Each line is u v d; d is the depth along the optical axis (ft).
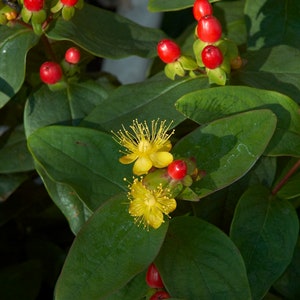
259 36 1.50
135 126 1.35
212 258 1.23
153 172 1.21
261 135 1.23
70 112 1.46
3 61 1.41
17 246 1.75
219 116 1.28
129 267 1.20
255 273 1.27
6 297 1.58
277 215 1.30
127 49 1.45
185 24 2.01
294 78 1.37
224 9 1.62
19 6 1.43
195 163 1.21
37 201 1.70
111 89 1.56
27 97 1.55
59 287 1.19
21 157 1.50
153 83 1.39
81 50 1.52
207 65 1.29
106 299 1.28
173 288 1.21
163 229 1.22
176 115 1.34
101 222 1.22
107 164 1.29
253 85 1.37
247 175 1.38
